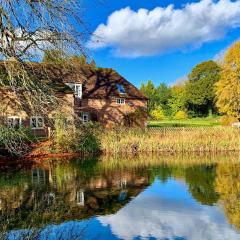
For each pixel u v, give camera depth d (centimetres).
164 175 2241
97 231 1217
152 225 1284
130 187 1897
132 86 5334
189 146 3419
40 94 1246
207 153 3319
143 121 4797
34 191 1788
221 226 1278
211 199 1641
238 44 5047
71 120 1541
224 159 2933
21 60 1276
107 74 5306
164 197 1688
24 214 1388
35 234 1162
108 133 3434
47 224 1273
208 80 8962
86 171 2380
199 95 9012
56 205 1532
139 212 1442
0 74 1344
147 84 10931
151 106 10269
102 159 2958
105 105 4953
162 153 3319
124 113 5053
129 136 3422
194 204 1560
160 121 8138
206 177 2159
